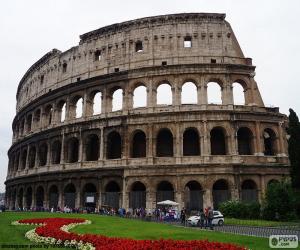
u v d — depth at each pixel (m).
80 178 84.75
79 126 88.38
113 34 91.12
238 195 74.06
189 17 85.75
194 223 56.66
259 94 85.25
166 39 85.62
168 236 35.94
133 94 85.00
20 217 59.97
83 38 96.31
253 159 77.00
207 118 77.94
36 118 108.81
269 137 86.38
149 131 79.44
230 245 25.47
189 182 78.12
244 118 78.62
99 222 51.31
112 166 80.50
